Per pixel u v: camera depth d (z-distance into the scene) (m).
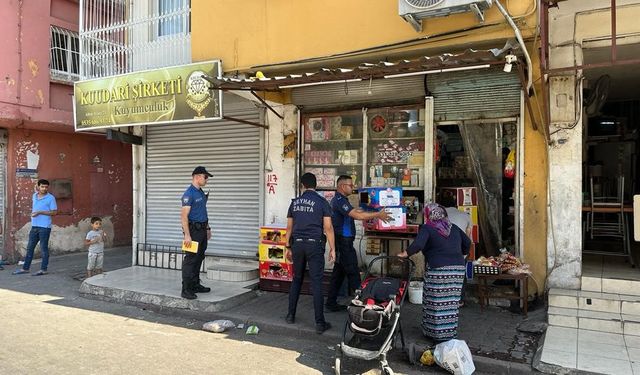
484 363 4.68
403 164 7.27
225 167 8.77
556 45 6.04
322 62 6.91
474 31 5.85
